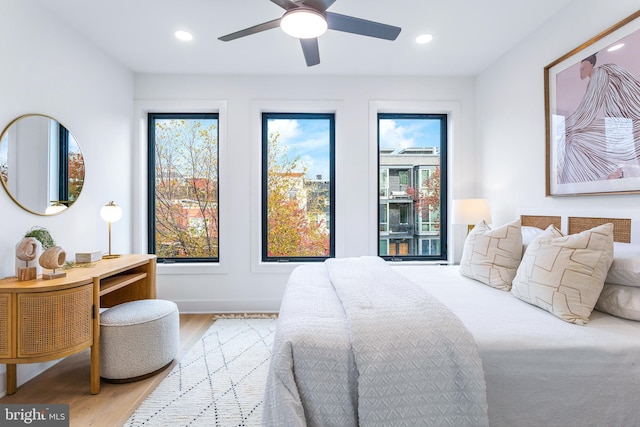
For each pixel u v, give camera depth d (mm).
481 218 2770
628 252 1434
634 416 1101
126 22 2338
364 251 3352
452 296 1721
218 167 3324
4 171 1856
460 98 3363
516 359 1109
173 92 3236
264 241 3445
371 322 1166
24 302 1620
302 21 1657
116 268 2090
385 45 2684
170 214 3428
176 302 3244
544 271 1496
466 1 2109
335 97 3311
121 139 3020
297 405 1012
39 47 2104
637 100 1643
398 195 3520
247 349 2393
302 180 3475
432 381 1051
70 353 1708
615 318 1375
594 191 1905
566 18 2148
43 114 2139
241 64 3033
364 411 1009
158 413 1645
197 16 2268
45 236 1967
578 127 2025
